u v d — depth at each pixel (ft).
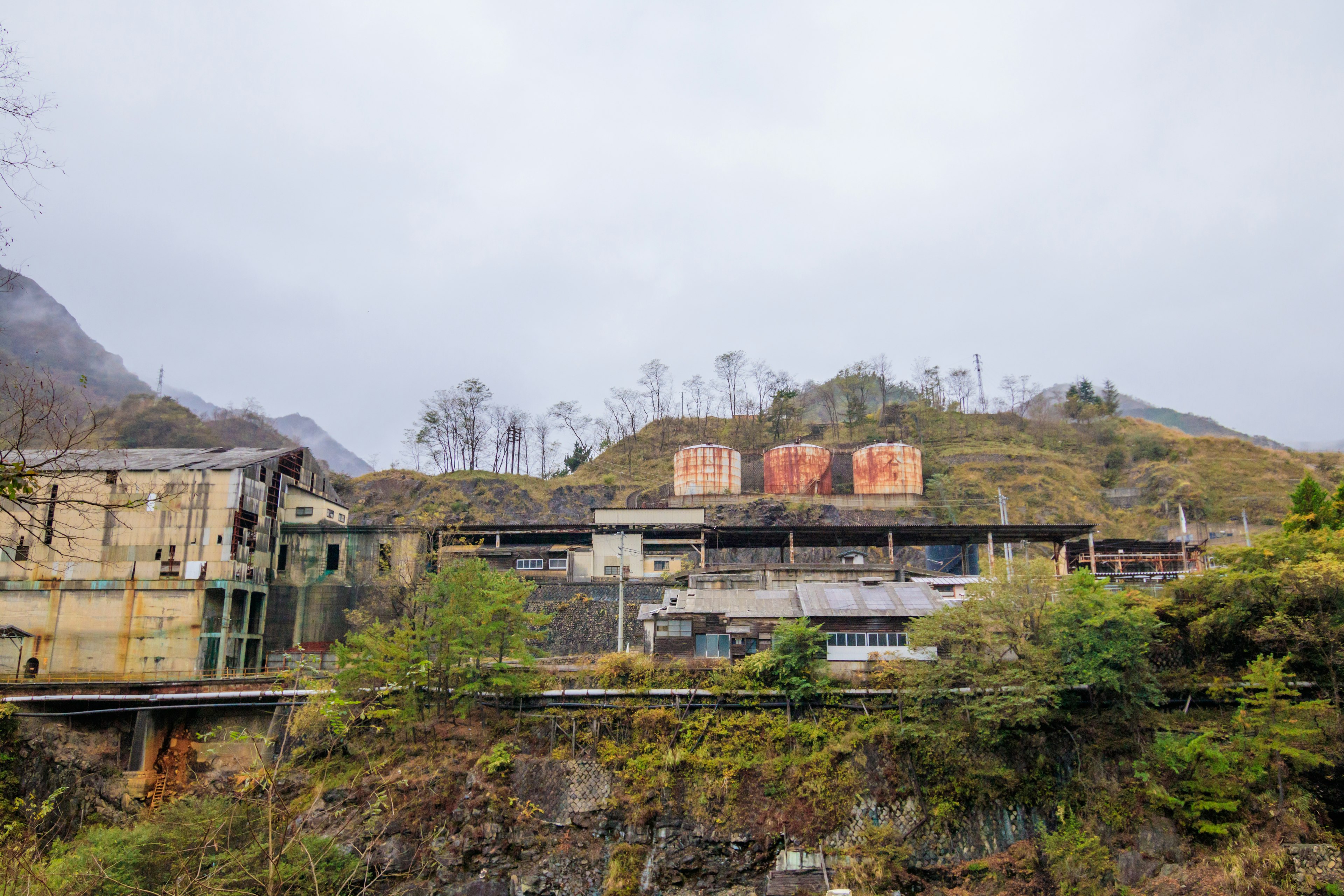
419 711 171.01
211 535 221.05
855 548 313.53
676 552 267.18
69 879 105.09
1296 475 439.63
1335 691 154.71
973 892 141.69
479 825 153.07
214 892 88.58
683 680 169.37
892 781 153.69
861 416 520.42
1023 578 163.22
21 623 213.46
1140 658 158.61
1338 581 153.07
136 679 200.23
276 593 237.25
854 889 140.87
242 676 197.77
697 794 154.10
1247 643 169.58
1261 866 136.36
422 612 203.72
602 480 433.48
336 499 281.54
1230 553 172.86
